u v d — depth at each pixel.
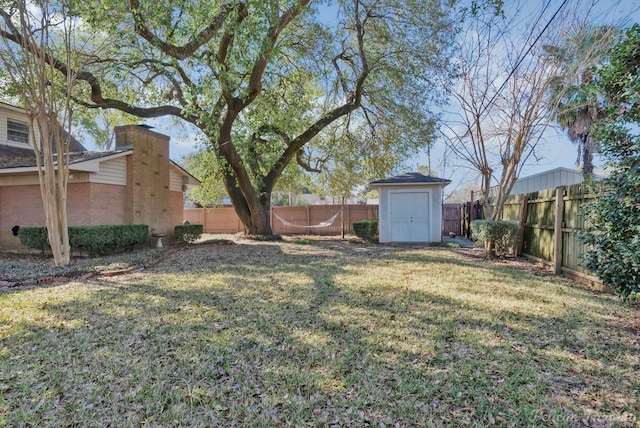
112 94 10.69
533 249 8.00
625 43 3.66
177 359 2.99
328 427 2.14
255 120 10.91
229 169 12.16
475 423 2.15
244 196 12.98
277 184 17.38
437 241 12.31
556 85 7.54
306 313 4.18
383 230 12.80
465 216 15.73
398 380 2.65
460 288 5.38
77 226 8.80
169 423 2.18
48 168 7.13
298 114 11.27
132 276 6.34
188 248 10.35
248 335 3.50
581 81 7.04
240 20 7.32
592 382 2.62
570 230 6.18
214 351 3.14
